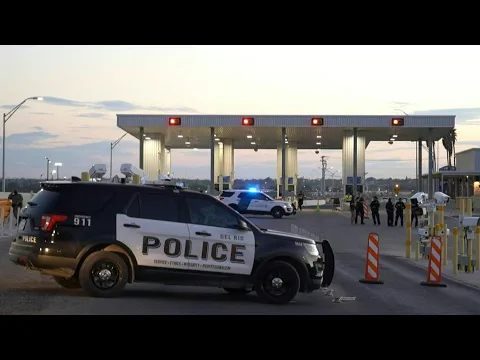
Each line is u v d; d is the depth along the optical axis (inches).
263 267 429.4
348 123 1999.3
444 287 555.8
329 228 1322.6
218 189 2396.7
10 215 1021.8
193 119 1982.0
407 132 2208.4
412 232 1236.5
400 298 483.2
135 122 1977.1
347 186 2161.7
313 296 479.2
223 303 426.3
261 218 1685.5
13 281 492.4
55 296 418.3
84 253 409.4
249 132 2239.2
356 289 526.0
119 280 414.6
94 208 415.2
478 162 2428.6
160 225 418.6
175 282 420.2
